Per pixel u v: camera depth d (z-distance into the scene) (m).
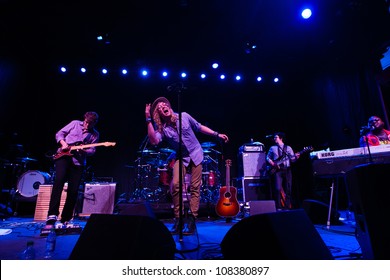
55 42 6.66
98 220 1.34
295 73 7.85
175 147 2.96
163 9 5.93
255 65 7.78
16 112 6.29
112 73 7.56
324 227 3.13
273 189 5.45
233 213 4.04
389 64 5.43
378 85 5.77
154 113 3.03
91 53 7.20
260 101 8.23
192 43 7.05
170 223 4.14
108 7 5.77
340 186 5.53
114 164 7.47
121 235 1.25
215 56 7.52
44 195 4.43
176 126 2.87
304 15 5.63
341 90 6.67
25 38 6.32
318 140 7.23
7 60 6.02
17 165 5.81
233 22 6.36
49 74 7.32
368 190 1.29
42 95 7.21
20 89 6.44
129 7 5.82
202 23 6.39
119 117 7.71
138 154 6.70
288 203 4.90
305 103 7.75
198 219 4.63
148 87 7.90
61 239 2.60
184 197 3.69
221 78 7.82
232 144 7.95
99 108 7.66
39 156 6.87
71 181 3.18
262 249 1.19
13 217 5.12
